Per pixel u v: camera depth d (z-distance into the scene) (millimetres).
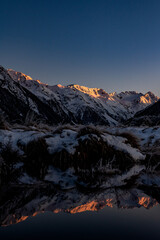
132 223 1429
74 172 3619
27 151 4500
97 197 2135
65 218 1530
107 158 4691
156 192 2350
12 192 2279
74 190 2408
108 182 2883
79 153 4512
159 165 4695
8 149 3957
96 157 4664
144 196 2180
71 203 1904
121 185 2701
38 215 1604
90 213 1657
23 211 1681
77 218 1534
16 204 1871
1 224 1426
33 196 2131
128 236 1191
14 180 2820
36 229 1328
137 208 1779
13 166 3594
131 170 3961
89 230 1309
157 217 1579
